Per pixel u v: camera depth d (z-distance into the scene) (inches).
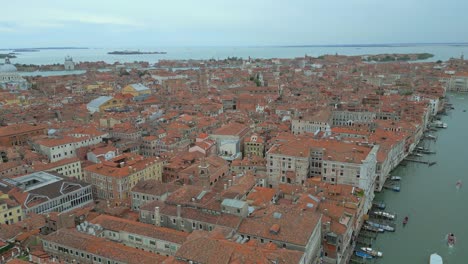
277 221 4586.6
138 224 4785.9
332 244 4950.8
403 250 5654.5
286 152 7199.8
